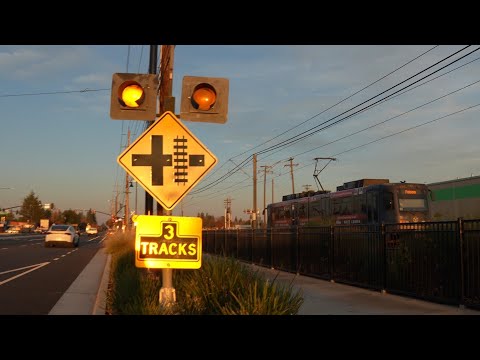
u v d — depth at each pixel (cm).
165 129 746
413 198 2630
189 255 719
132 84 738
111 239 3222
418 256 1166
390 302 1109
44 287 1421
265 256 2152
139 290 914
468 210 3484
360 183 2872
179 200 739
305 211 3394
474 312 981
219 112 758
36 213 15725
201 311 778
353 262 1424
